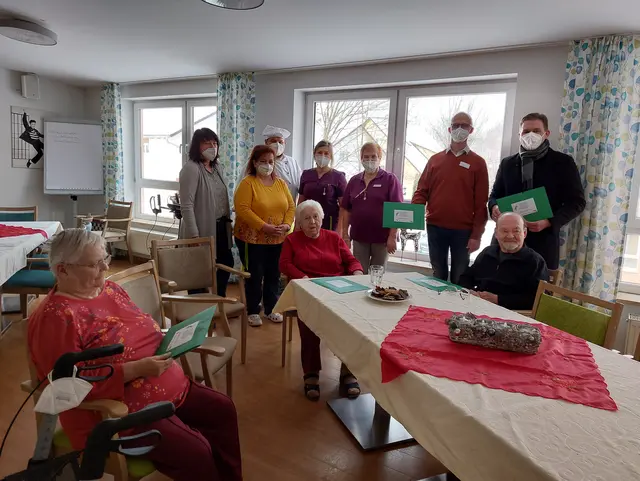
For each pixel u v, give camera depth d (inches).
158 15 115.4
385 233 132.0
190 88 197.9
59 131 215.0
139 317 60.3
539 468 32.4
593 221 116.2
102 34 133.1
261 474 70.6
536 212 100.8
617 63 112.7
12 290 116.1
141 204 233.5
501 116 140.1
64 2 108.6
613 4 94.4
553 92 125.1
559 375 48.1
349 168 169.3
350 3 101.1
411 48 132.7
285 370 108.0
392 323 63.6
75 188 221.0
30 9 113.8
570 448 34.9
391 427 83.1
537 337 52.9
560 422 38.7
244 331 109.6
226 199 135.5
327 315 70.3
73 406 34.5
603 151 114.7
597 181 115.7
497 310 72.3
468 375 47.3
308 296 78.6
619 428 38.1
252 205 131.0
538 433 36.8
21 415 83.4
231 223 137.7
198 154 126.3
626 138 114.4
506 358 52.1
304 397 95.3
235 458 61.8
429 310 70.0
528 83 128.3
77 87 229.9
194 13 112.8
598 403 42.2
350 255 106.3
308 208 101.6
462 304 74.6
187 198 124.1
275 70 169.2
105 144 221.9
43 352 49.6
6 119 202.8
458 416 40.2
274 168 135.2
